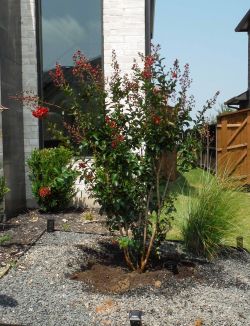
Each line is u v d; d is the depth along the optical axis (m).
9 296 4.04
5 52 7.50
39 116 4.87
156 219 4.86
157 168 4.75
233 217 5.60
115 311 3.79
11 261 4.93
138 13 8.58
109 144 4.57
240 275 4.80
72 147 4.81
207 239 5.32
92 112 4.68
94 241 5.85
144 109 4.56
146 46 8.73
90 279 4.55
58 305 3.89
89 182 4.75
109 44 8.62
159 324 3.56
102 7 8.62
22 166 8.35
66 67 8.80
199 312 3.79
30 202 8.53
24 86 8.48
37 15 8.61
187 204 5.78
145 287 4.31
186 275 4.70
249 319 3.68
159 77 4.55
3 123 7.29
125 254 4.84
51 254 5.16
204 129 4.76
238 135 11.81
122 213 4.76
